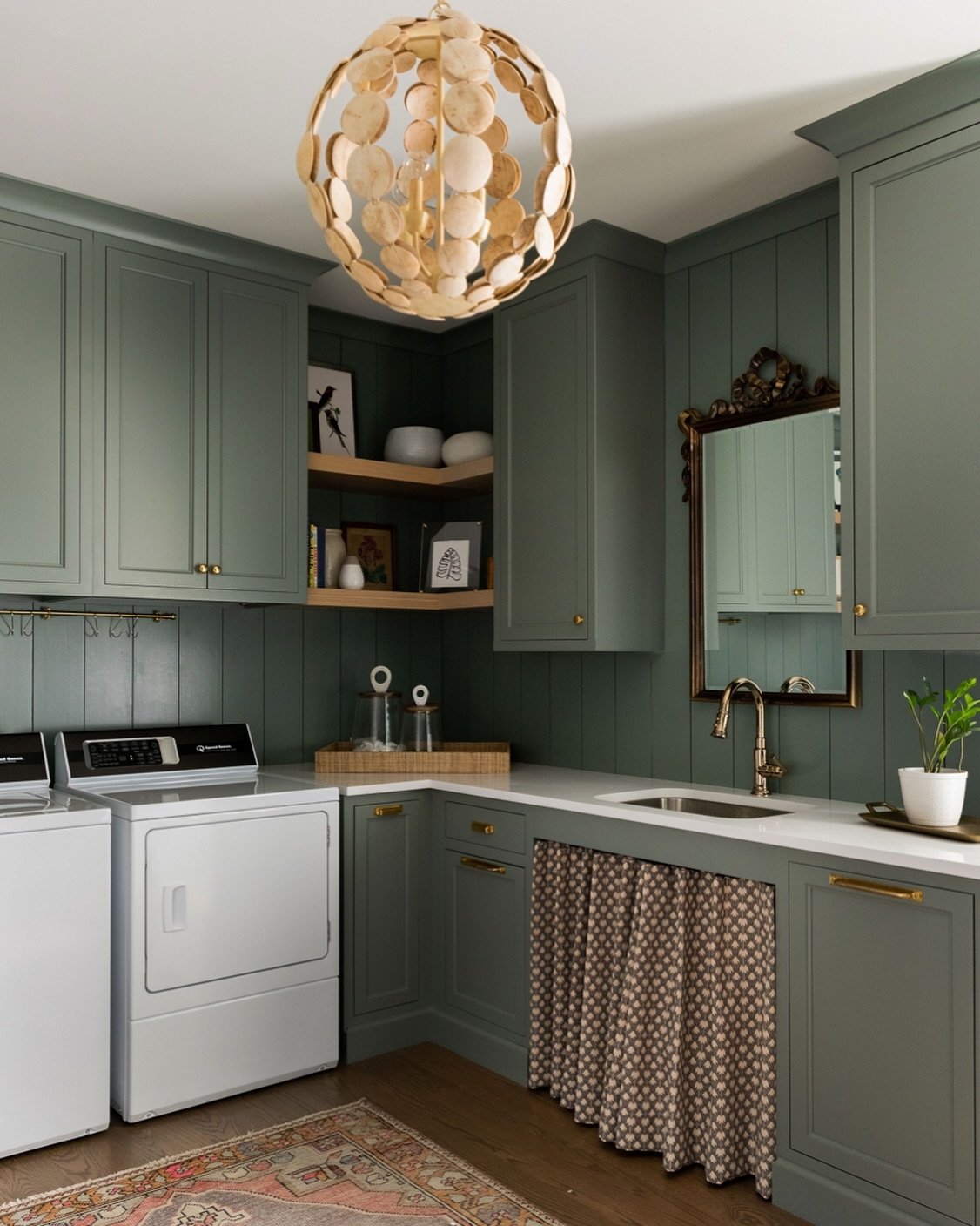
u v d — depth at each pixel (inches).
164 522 124.0
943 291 91.7
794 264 119.0
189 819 113.1
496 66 59.0
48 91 93.0
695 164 108.6
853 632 97.9
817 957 91.0
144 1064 108.9
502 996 122.9
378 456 161.3
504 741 157.2
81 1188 95.7
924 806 91.8
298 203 118.3
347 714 157.6
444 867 132.3
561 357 129.8
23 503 113.6
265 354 133.4
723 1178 96.2
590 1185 96.8
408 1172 98.9
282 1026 119.5
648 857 105.2
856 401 98.0
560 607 129.3
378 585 160.2
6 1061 100.5
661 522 132.6
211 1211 91.7
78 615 131.4
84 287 118.3
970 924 79.5
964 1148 79.7
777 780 119.3
